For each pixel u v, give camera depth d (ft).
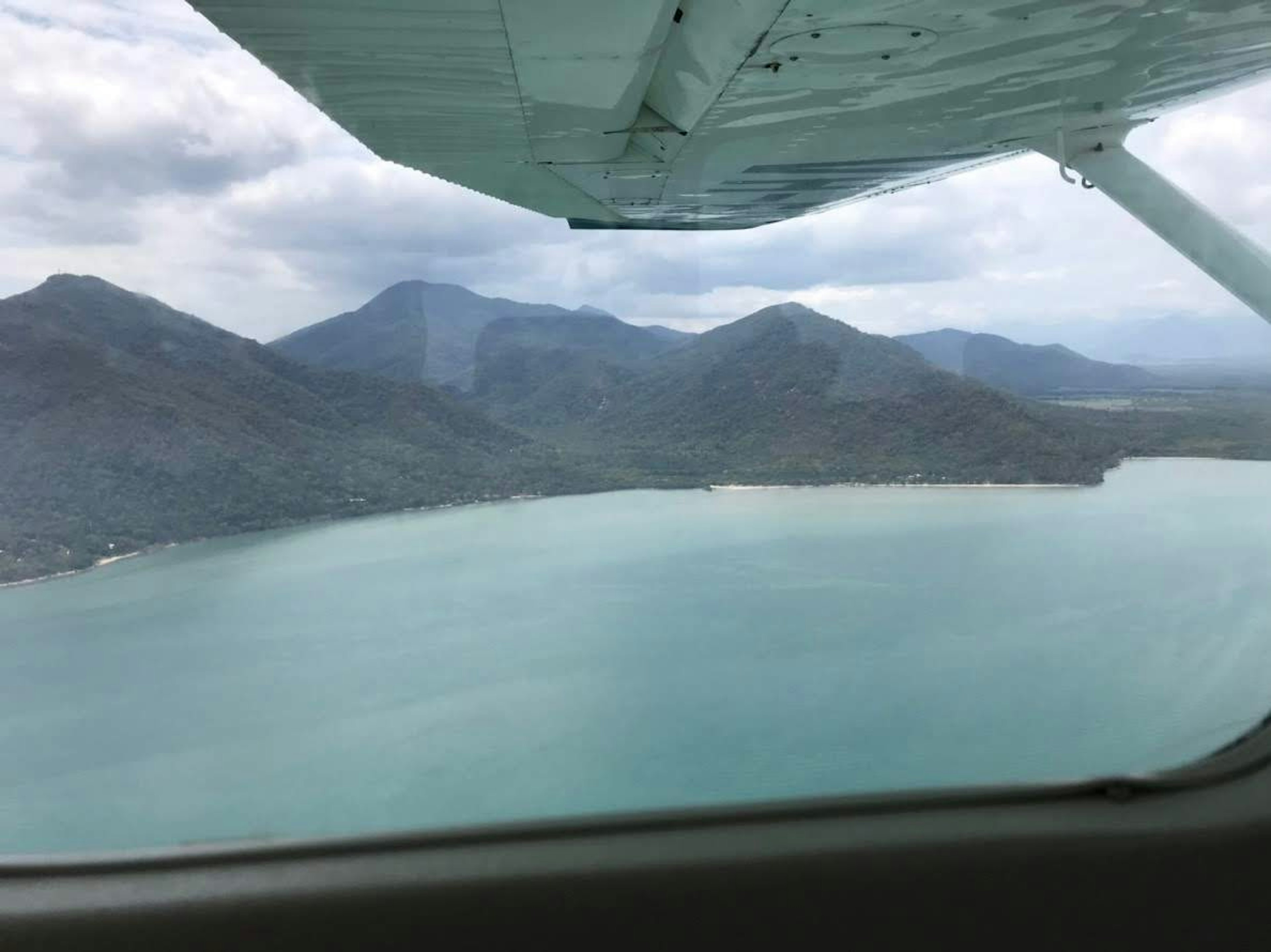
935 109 13.33
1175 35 10.38
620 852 5.82
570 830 6.00
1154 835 6.21
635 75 10.97
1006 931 5.95
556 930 5.60
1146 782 6.58
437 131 13.53
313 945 5.49
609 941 5.63
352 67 10.09
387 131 13.46
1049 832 6.12
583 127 13.70
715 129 14.02
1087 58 11.19
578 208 21.77
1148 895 6.12
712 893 5.71
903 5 9.05
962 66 11.14
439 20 8.63
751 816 6.15
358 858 5.79
